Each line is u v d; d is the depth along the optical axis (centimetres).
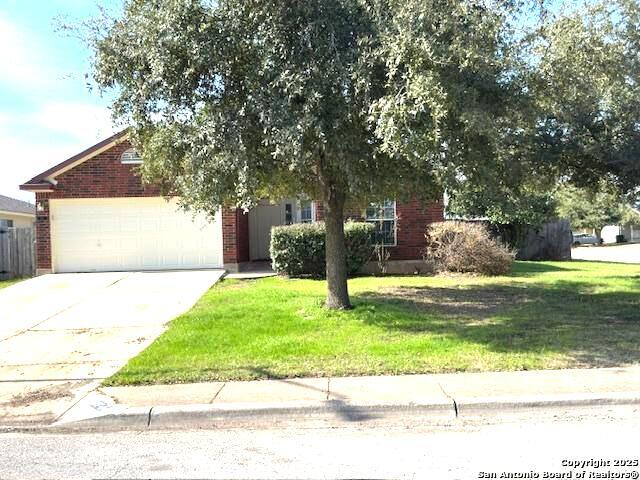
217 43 807
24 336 982
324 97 788
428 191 986
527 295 1254
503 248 1688
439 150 777
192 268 1803
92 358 828
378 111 738
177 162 957
